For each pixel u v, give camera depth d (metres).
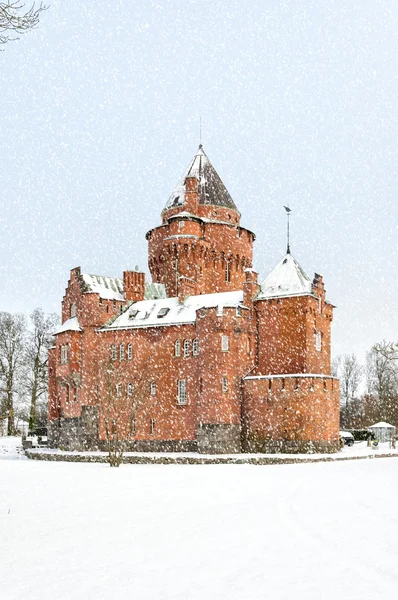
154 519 20.88
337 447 72.12
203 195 94.12
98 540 17.28
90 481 35.84
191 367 74.94
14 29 15.66
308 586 12.12
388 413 119.38
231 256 92.81
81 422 80.94
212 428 70.19
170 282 91.00
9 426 103.31
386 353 85.31
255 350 74.38
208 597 11.59
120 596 11.76
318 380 69.44
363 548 15.52
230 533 17.95
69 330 83.06
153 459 65.19
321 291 75.62
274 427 69.81
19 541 17.23
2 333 100.38
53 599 11.62
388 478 35.69
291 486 31.81
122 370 79.50
